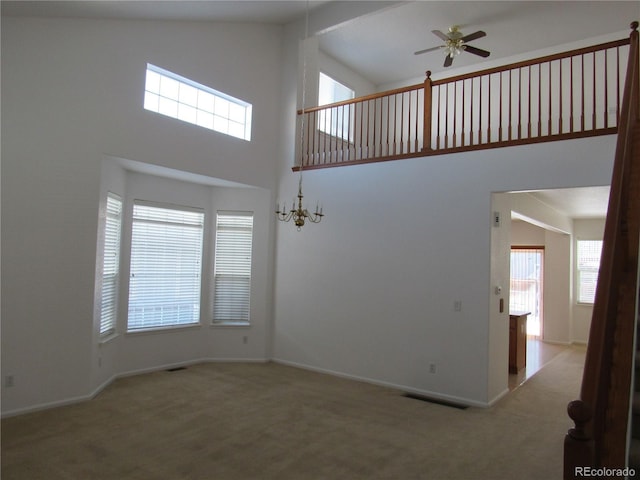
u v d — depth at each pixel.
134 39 5.25
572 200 6.40
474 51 6.03
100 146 4.89
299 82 6.72
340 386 5.52
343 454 3.56
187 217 6.54
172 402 4.77
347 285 6.01
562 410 4.76
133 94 5.20
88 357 4.79
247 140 6.52
